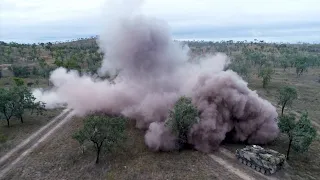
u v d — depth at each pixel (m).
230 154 46.62
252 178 39.19
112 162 43.66
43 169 42.41
